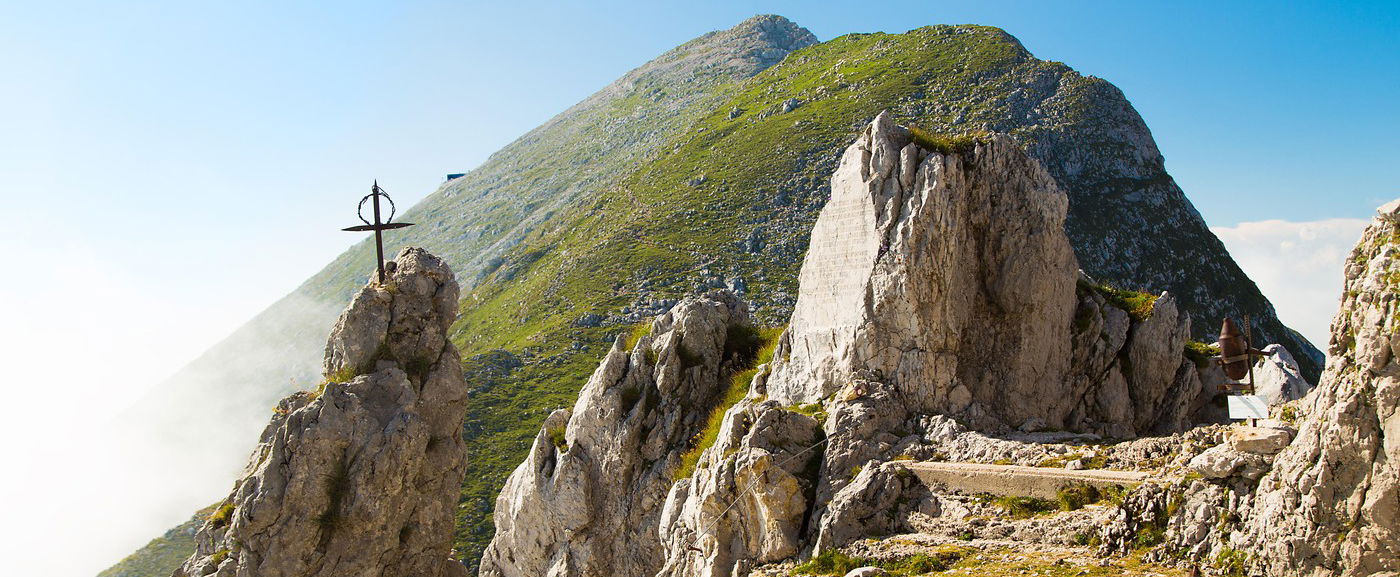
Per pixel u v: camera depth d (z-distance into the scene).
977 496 35.00
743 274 194.12
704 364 53.69
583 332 184.38
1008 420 43.44
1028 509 33.88
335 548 48.19
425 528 50.56
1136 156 198.50
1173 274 179.38
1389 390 25.62
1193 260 182.12
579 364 173.62
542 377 170.50
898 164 43.06
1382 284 26.12
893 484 36.34
